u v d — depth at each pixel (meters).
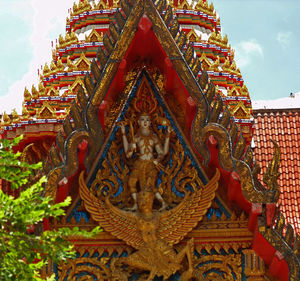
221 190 20.66
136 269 20.22
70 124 20.09
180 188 20.78
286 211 26.41
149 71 21.56
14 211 16.64
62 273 20.33
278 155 19.92
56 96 23.41
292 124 28.30
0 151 17.11
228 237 20.50
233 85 24.25
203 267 20.33
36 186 17.56
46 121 22.56
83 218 20.59
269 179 19.81
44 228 19.92
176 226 20.33
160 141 21.08
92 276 20.36
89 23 26.28
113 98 21.23
